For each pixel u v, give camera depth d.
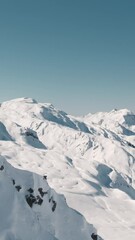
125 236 103.69
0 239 38.53
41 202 52.00
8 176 47.34
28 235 42.41
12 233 40.53
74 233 54.47
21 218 43.41
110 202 158.00
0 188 44.75
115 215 138.25
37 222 45.56
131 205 158.62
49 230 49.22
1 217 41.72
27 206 46.25
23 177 51.38
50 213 52.88
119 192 187.75
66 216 55.91
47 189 54.84
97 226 114.56
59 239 50.59
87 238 55.88
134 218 136.38
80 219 57.78
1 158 49.00
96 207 143.38
